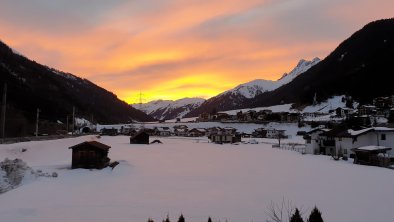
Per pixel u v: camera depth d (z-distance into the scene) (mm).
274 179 39750
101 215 23516
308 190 33219
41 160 53281
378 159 53656
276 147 100125
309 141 79688
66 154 63250
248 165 53906
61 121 150500
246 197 29969
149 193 31094
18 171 33875
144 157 65312
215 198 29500
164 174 42906
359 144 66125
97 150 45219
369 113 140000
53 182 34812
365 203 27750
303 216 23438
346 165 54656
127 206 26172
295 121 184625
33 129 107812
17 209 24266
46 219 22297
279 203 27875
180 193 31359
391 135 64000
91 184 34875
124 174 42281
